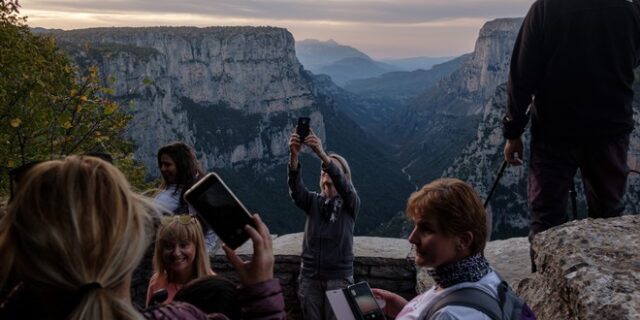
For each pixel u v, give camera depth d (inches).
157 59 6328.7
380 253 255.0
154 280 168.9
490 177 5605.3
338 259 204.1
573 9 149.3
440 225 85.6
